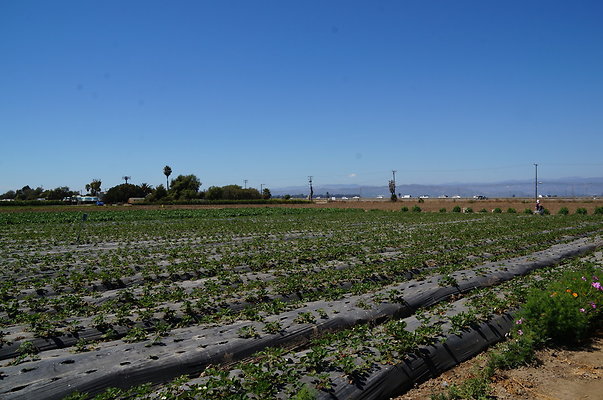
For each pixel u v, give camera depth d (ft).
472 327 28.73
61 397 20.39
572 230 96.68
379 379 21.77
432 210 231.50
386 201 367.86
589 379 24.16
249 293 40.09
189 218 173.58
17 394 19.84
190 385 20.33
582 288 32.37
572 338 29.27
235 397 17.97
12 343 27.25
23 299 41.37
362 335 26.55
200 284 46.91
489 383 23.63
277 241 83.97
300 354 24.75
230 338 27.66
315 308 34.96
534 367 25.86
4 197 506.89
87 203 347.77
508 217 156.97
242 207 281.54
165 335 29.01
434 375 24.59
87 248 79.92
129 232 109.19
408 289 40.86
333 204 326.03
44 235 100.07
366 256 61.82
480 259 59.57
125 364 23.32
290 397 18.81
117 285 48.32
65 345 28.76
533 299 29.50
